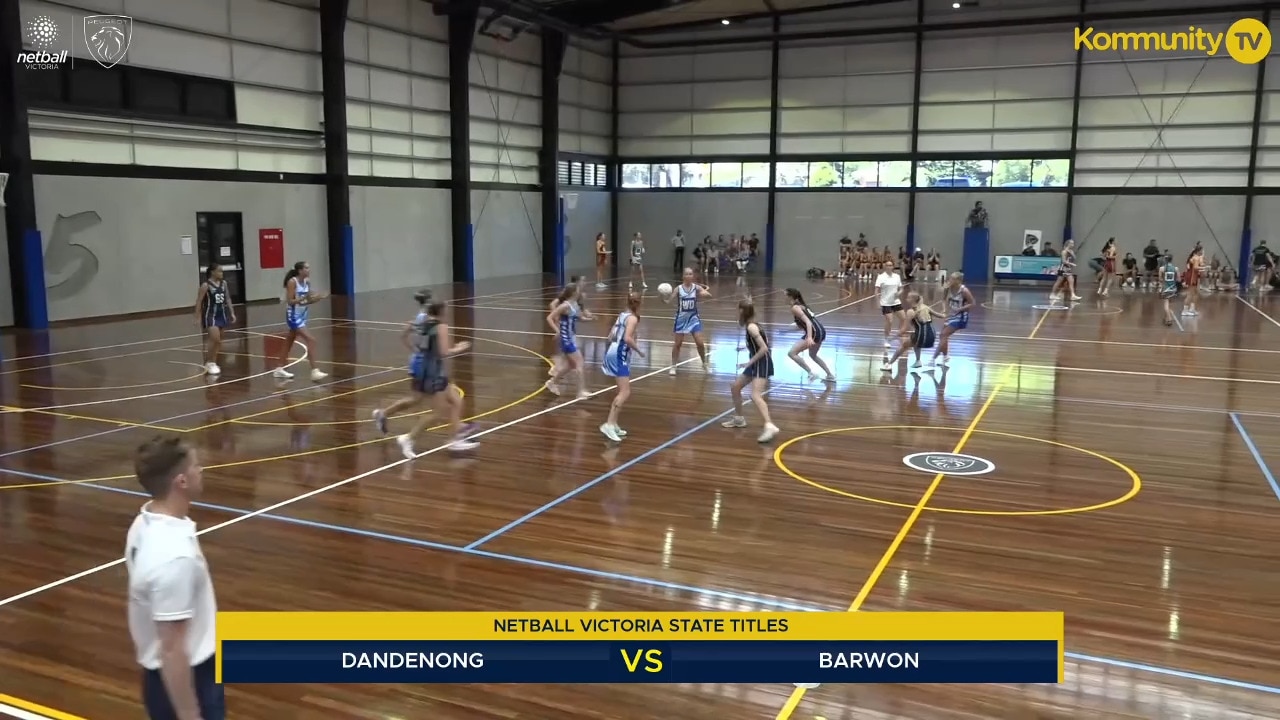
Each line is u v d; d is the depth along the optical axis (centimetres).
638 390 1209
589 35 3083
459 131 2791
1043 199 3048
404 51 2623
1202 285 2781
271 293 2270
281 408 1077
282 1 2231
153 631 280
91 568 596
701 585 570
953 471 831
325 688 444
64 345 1543
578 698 437
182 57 1989
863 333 1777
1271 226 2791
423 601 543
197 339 1622
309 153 2361
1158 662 474
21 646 486
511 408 1091
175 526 275
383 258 2606
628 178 3675
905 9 3122
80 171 1809
